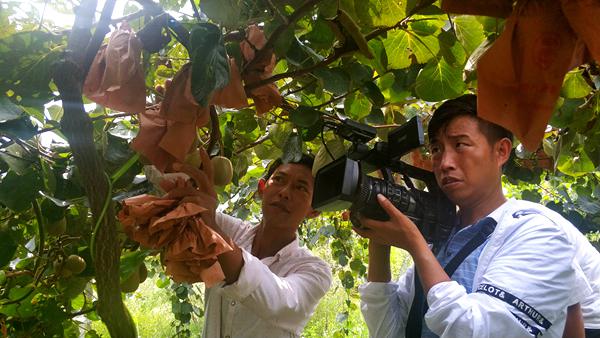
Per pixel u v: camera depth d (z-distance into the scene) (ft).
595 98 5.35
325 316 21.45
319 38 4.26
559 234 3.97
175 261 3.53
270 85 4.29
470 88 5.35
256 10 3.64
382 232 4.19
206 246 3.42
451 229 4.66
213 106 4.25
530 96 2.68
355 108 5.45
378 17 4.28
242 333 5.79
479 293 3.79
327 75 4.41
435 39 4.82
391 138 4.62
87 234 5.53
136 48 3.21
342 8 4.18
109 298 3.02
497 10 2.84
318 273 5.97
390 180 4.60
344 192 4.05
